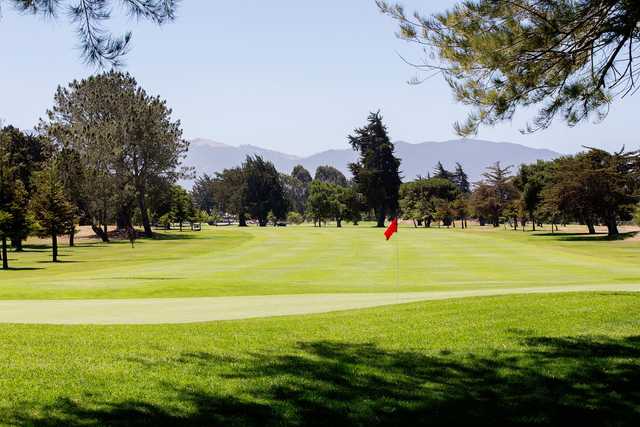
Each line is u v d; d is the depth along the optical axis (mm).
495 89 10734
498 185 119312
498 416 7148
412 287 23344
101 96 83375
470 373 8805
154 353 10055
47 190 47906
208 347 10539
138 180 83438
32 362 9430
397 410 7324
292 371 8938
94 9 8680
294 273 31312
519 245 53781
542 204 86812
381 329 12070
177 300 18281
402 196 134625
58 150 81188
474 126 11070
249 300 18141
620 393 7875
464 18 10414
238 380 8484
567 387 8133
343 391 8008
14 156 75312
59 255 53562
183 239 78812
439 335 11344
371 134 127688
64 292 20547
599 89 10672
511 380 8453
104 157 78812
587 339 10711
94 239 81688
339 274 30734
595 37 10172
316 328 12289
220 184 175375
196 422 6934
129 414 7164
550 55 10453
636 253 47000
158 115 84562
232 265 37250
